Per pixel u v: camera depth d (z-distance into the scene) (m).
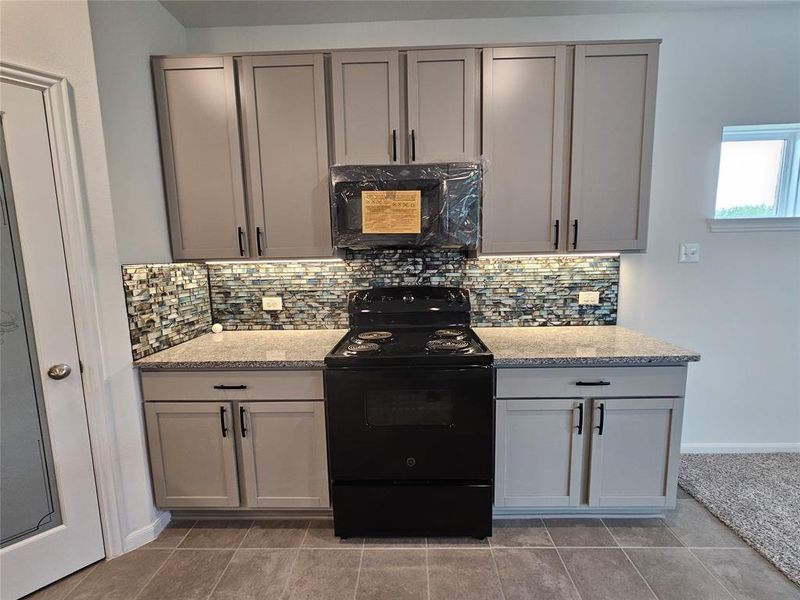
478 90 1.86
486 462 1.71
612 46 1.81
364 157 1.90
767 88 2.11
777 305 2.26
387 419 1.70
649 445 1.76
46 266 1.49
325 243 1.97
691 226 2.22
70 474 1.59
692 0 2.00
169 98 1.90
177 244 1.99
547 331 2.15
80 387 1.59
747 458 2.32
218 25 2.18
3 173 1.40
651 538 1.75
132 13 1.77
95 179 1.59
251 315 2.30
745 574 1.55
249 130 1.91
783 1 2.01
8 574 1.48
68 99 1.50
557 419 1.75
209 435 1.80
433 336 2.00
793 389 2.33
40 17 1.43
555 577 1.56
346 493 1.74
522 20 2.15
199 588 1.55
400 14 2.11
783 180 2.25
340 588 1.53
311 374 1.75
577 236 1.93
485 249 1.96
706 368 2.32
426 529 1.76
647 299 2.26
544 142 1.88
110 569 1.64
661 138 2.17
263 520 1.93
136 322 1.76
